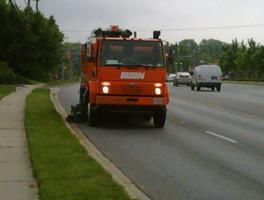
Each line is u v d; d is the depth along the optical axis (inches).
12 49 2728.8
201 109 1132.5
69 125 777.6
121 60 744.3
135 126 788.6
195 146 598.5
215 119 917.8
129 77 743.1
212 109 1136.2
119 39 749.3
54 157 467.8
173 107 1178.6
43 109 945.5
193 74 2155.5
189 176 437.1
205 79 2047.2
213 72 2054.6
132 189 377.4
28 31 2758.4
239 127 794.8
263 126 810.2
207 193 380.8
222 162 500.1
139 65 744.3
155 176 435.5
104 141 631.2
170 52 759.1
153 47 753.0
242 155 540.1
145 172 450.9
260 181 420.5
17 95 1389.0
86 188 356.2
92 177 391.5
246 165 486.3
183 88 2332.7
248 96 1664.6
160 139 653.3
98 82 741.9
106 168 437.7
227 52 4554.6
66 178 386.3
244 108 1171.9
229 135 697.6
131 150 566.3
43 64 2933.1
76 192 345.4
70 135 615.2
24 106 1020.5
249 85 2903.5
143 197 356.5
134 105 746.2
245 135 698.8
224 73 4562.0
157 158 518.6
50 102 1126.4
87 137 664.4
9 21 2716.5
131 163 490.9
